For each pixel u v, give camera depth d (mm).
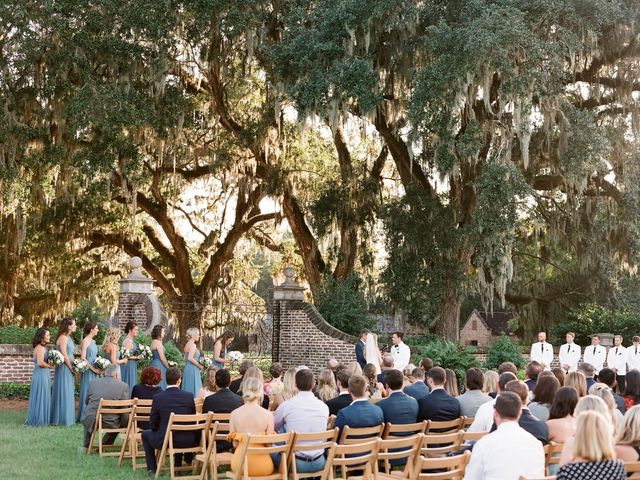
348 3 22344
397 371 9000
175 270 34969
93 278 35438
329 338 23531
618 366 19672
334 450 7277
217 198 36219
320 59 23609
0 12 22844
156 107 24844
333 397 9906
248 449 7605
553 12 22281
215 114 29219
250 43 24422
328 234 28953
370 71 22328
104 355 14797
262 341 35375
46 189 28812
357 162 31484
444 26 21734
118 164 25844
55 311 34406
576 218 27312
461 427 8875
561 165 23234
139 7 23453
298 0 24750
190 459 9984
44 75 24031
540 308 32500
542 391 8016
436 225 25656
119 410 10602
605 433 4902
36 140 24562
